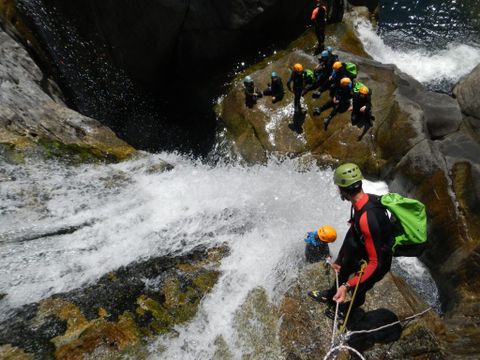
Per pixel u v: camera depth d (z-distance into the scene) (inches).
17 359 167.6
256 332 197.6
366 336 188.1
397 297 203.5
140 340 186.4
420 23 519.5
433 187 294.0
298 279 213.0
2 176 237.6
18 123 266.4
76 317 187.5
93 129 297.6
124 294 203.9
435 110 334.3
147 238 238.1
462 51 476.1
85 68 409.1
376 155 335.6
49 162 258.5
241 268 234.4
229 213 275.0
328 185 331.9
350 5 486.9
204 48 428.1
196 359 187.0
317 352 184.7
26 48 342.3
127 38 413.4
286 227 279.0
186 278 220.8
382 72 373.7
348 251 156.7
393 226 146.7
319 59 366.3
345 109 353.7
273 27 430.9
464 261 263.1
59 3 385.4
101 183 262.4
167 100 449.7
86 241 225.5
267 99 380.8
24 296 191.8
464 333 220.5
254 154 358.6
